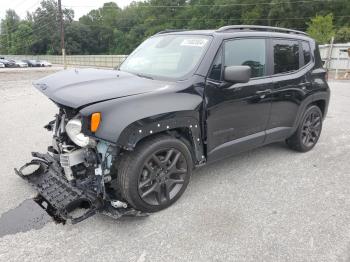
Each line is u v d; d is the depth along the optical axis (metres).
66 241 2.93
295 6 60.97
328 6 59.69
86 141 2.92
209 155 3.69
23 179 3.89
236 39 3.90
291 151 5.16
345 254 2.80
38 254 2.77
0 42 103.94
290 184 4.05
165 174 3.32
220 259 2.73
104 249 2.84
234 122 3.87
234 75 3.41
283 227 3.16
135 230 3.09
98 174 3.07
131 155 3.06
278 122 4.49
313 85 4.88
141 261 2.70
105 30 91.81
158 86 3.34
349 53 17.48
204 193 3.78
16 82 16.38
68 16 89.44
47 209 3.38
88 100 2.88
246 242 2.94
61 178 3.53
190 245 2.90
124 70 4.18
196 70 3.52
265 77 4.19
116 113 2.85
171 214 3.34
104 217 3.28
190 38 3.97
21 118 7.38
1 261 2.68
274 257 2.76
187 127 3.34
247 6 67.75
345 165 4.65
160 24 81.81
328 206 3.55
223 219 3.28
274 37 4.40
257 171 4.40
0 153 4.96
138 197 3.14
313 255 2.79
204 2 76.56
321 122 5.29
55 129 3.55
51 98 3.15
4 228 3.09
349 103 9.30
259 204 3.57
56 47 87.12
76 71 3.90
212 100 3.56
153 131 3.04
